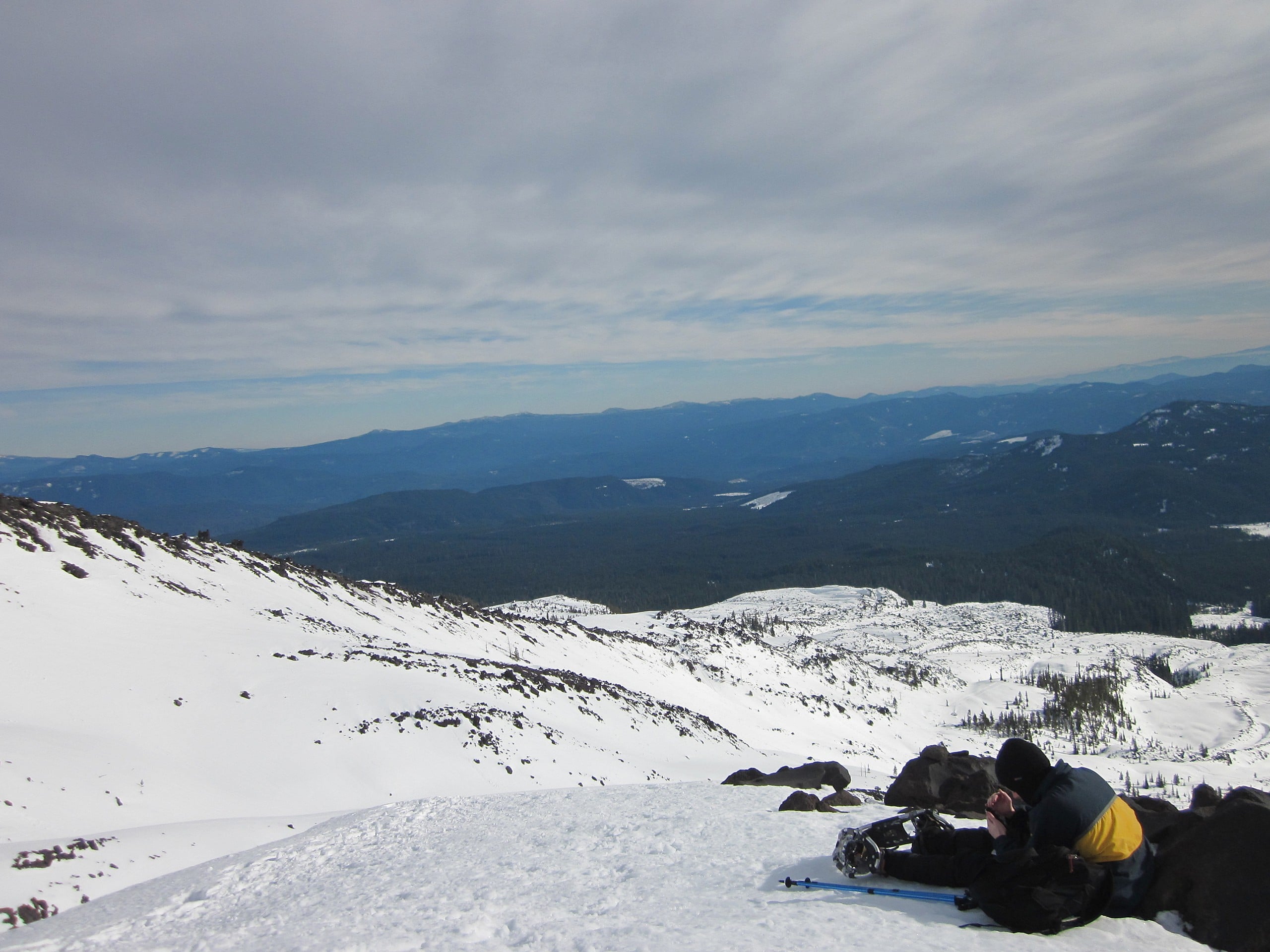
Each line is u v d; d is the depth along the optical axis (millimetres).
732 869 8234
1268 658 168500
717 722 61250
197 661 28531
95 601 31000
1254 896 5750
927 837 7090
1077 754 93438
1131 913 6223
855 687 103750
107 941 8938
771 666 93688
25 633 25828
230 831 17141
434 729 28281
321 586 54344
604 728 39000
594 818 11875
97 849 14445
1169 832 6773
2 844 14305
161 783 20203
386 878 9781
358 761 24953
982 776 13078
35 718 21453
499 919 7395
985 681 132375
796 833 9492
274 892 10086
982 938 5664
